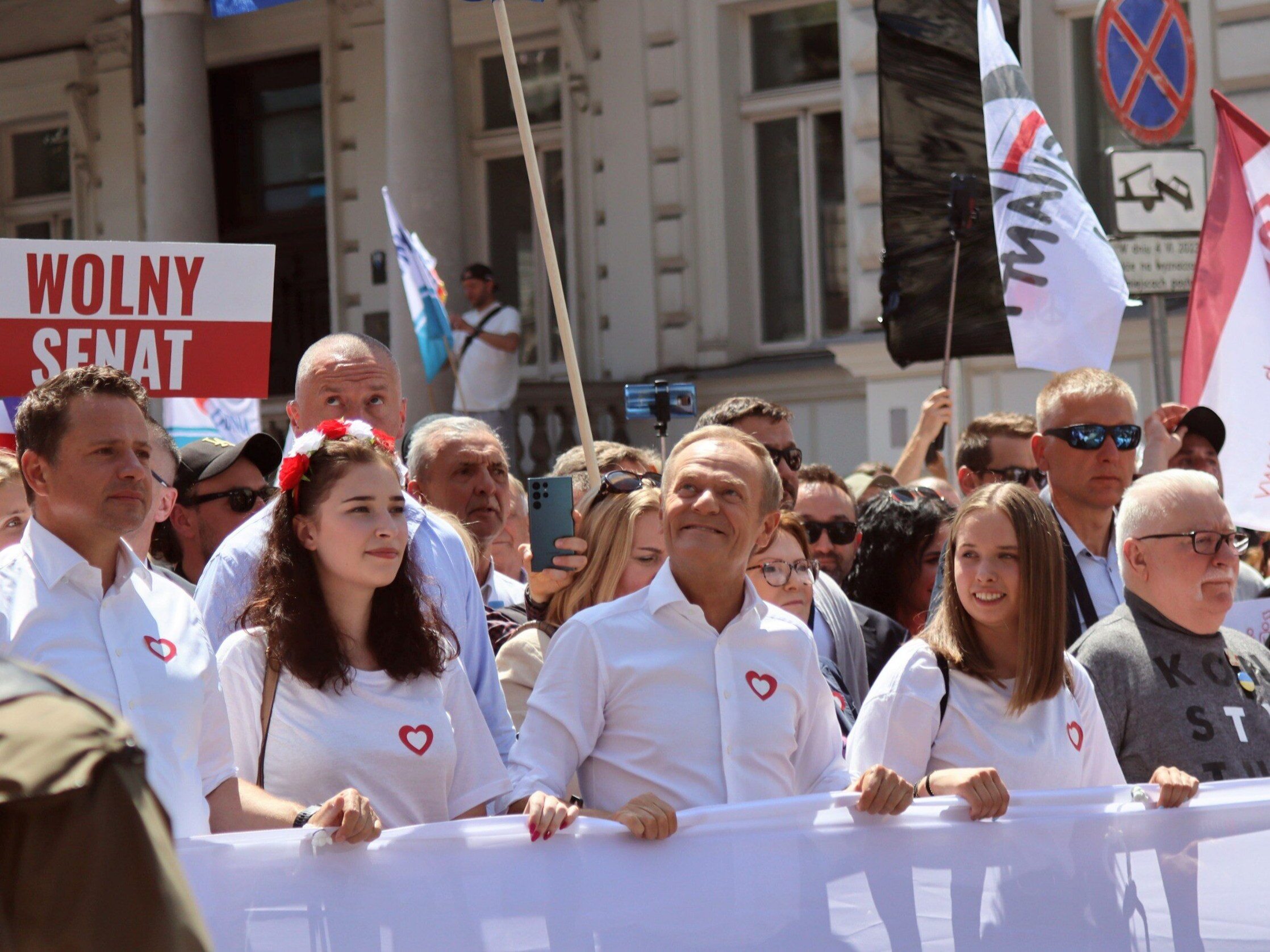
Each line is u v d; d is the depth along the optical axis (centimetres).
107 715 259
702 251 2428
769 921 559
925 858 573
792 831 564
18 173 3100
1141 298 1192
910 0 1362
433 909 538
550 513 722
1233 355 1011
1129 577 710
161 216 2581
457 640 637
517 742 604
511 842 545
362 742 592
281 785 589
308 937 529
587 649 605
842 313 2392
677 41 2419
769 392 2333
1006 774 616
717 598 618
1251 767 672
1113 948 582
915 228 1350
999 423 1109
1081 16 2119
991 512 632
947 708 628
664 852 555
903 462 1225
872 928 567
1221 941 590
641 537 721
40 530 575
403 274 1670
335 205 2752
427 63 2172
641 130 2450
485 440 890
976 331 1317
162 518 757
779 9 2414
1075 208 991
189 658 580
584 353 2545
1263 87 1897
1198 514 693
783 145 2431
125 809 249
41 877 243
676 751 595
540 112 2628
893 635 902
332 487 600
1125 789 592
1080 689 652
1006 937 572
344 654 601
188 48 2597
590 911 547
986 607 628
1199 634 697
